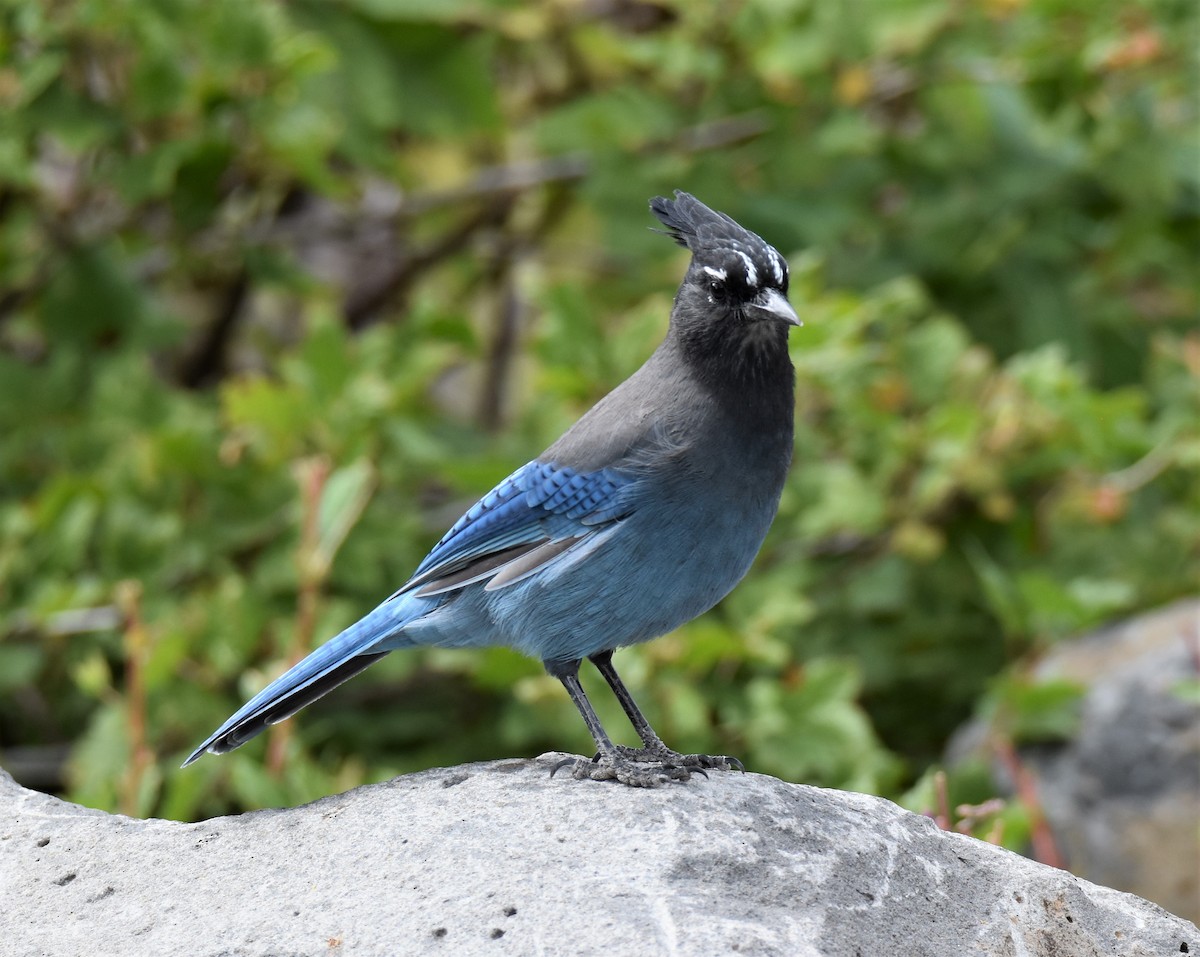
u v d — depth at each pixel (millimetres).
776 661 10789
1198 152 14195
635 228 13492
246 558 11797
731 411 7883
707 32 13227
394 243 16062
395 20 13438
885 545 12469
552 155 14266
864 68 12945
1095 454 11703
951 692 12820
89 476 11727
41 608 10945
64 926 6637
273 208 14555
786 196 13570
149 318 13359
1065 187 14133
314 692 8203
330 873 6656
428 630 8188
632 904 6242
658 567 7922
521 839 6648
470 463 11461
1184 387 13062
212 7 11977
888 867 6715
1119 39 12742
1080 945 6691
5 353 13430
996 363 13898
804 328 11086
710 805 6855
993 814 9141
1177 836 10930
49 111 12062
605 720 10711
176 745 10953
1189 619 11812
